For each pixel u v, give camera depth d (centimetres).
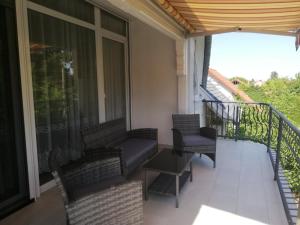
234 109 580
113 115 458
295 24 365
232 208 257
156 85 491
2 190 248
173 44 466
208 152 371
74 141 351
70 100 343
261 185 311
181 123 434
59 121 324
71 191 201
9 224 233
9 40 245
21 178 263
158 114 498
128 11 245
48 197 284
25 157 266
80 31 358
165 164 282
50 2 300
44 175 301
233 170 363
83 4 362
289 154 344
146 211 253
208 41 557
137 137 391
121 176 244
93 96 393
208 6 290
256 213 247
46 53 299
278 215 244
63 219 240
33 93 282
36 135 289
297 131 229
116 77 465
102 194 183
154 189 273
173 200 275
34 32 280
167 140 498
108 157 242
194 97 536
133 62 501
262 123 521
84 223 178
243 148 480
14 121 254
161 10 305
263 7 284
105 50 429
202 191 295
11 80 249
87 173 226
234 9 297
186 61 460
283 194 273
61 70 324
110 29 438
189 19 358
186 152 333
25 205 265
